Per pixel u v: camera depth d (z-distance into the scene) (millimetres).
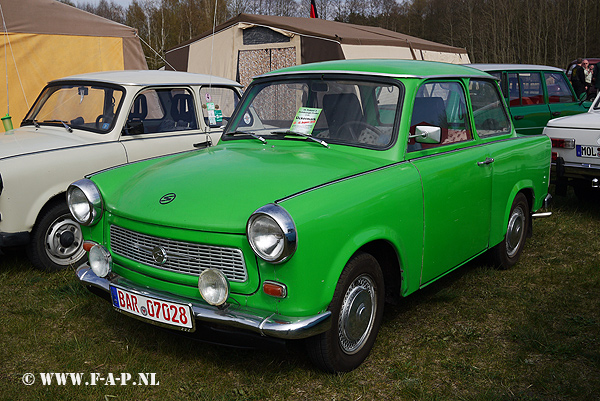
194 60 13227
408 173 3172
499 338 3453
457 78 3906
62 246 4617
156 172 3201
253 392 2828
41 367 3086
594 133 5770
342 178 2883
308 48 11289
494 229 4188
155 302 2771
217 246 2637
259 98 3906
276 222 2418
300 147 3465
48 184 4410
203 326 2699
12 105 8195
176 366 3068
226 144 3840
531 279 4422
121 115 5020
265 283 2543
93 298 3994
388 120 3346
